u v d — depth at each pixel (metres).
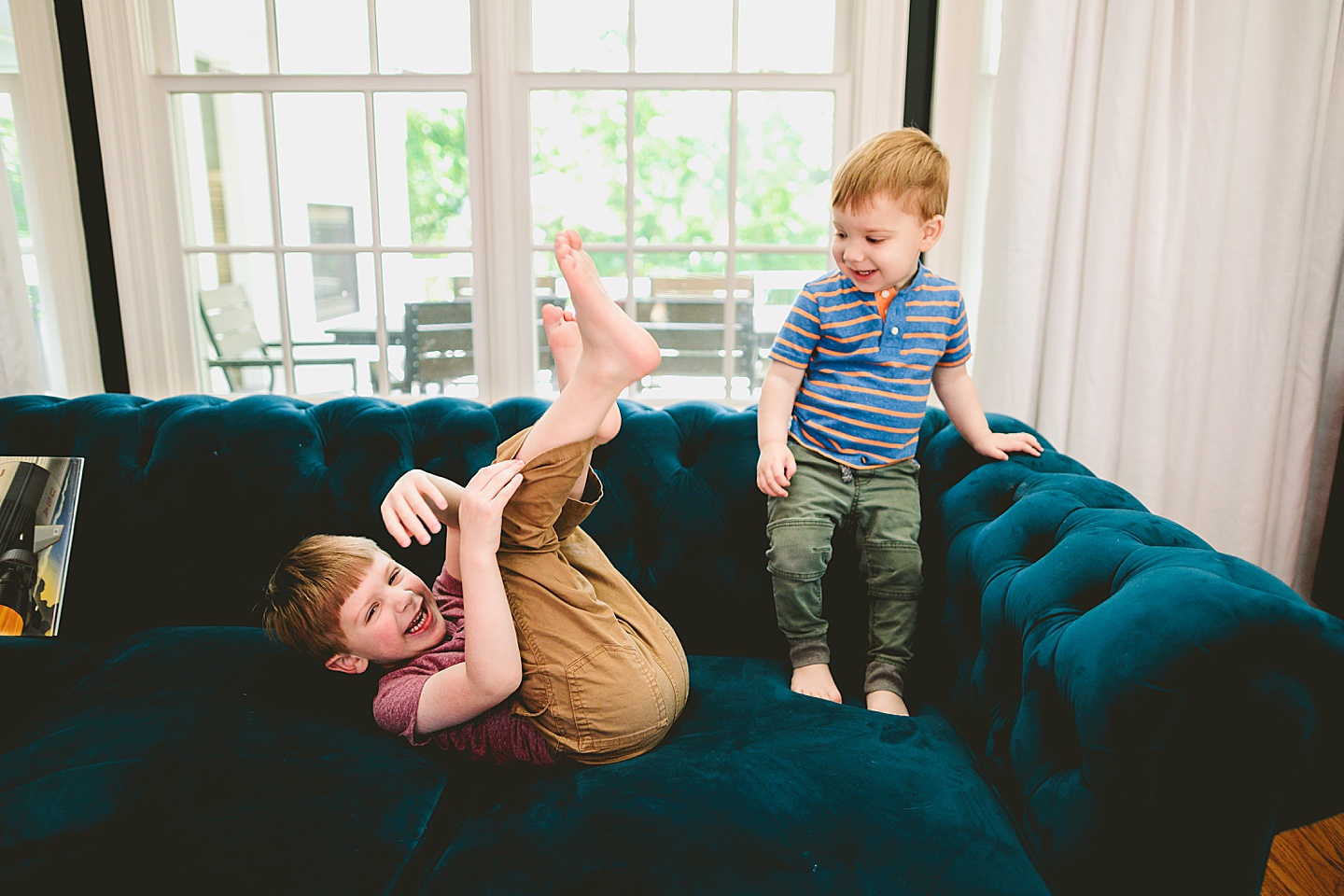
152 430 1.70
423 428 1.69
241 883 0.94
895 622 1.42
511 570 1.14
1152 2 1.75
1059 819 0.93
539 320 2.30
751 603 1.57
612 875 0.93
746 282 2.24
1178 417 2.02
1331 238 1.99
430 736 1.19
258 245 2.25
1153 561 1.00
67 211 2.16
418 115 2.16
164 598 1.65
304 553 1.21
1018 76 1.79
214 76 2.14
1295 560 2.18
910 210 1.34
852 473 1.46
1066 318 1.89
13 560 1.56
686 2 2.11
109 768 1.09
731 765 1.11
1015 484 1.40
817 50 2.13
